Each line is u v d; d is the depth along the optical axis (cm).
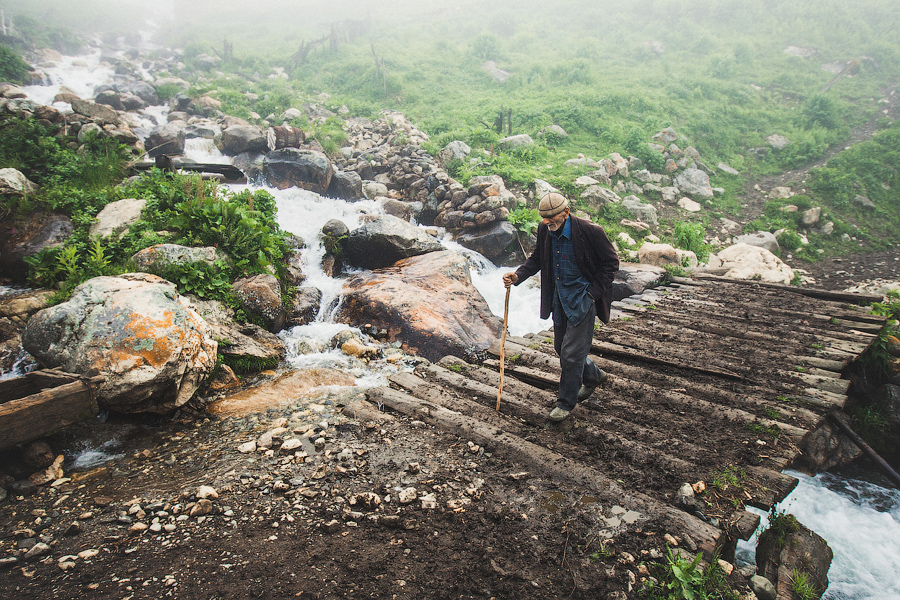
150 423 479
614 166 1698
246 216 787
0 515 339
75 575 276
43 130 1046
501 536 309
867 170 1908
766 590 292
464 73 2686
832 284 1369
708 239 1547
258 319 685
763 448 408
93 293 485
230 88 2138
